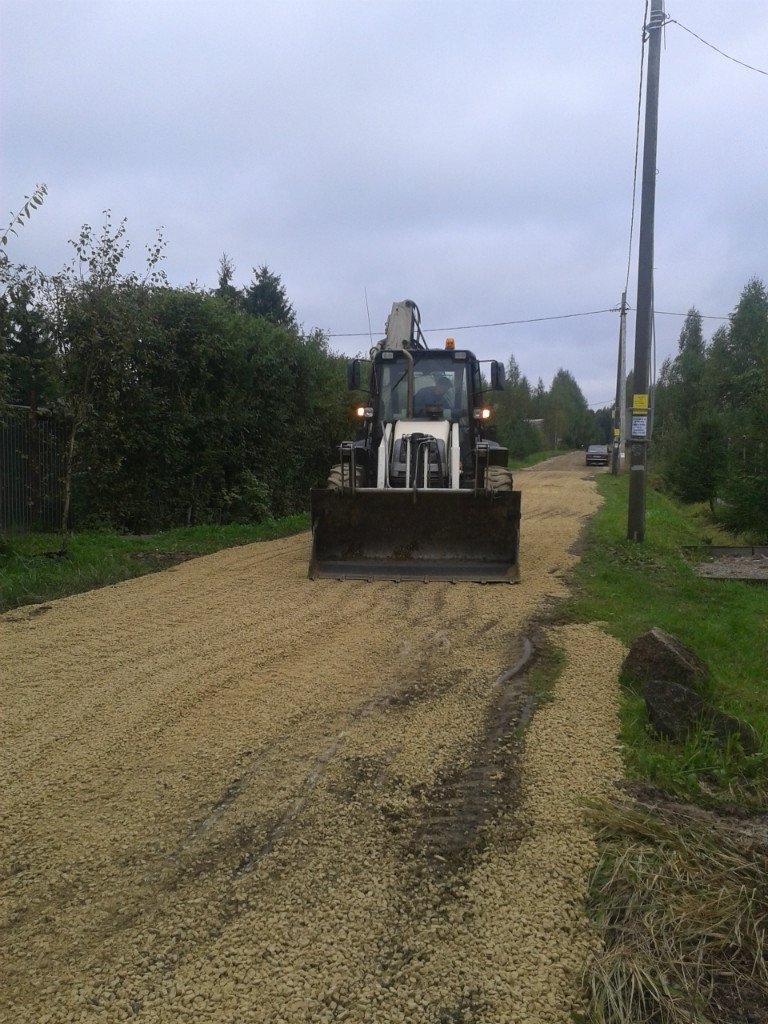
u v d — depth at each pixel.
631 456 12.06
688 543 13.73
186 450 13.84
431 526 8.84
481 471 9.14
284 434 16.64
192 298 13.42
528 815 3.55
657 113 11.47
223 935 2.74
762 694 5.13
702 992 2.49
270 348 15.45
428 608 7.35
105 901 2.92
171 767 3.98
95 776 3.88
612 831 3.39
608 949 2.69
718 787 3.87
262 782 3.83
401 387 10.79
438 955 2.66
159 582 8.62
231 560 10.28
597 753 4.20
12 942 2.70
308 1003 2.44
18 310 9.62
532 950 2.69
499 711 4.77
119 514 12.95
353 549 8.94
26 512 12.26
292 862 3.17
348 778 3.88
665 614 7.11
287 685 5.18
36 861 3.16
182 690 5.04
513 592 8.10
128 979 2.53
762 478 16.34
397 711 4.75
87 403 10.51
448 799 3.69
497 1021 2.39
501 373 10.20
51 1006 2.42
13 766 3.97
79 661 5.64
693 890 2.98
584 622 6.91
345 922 2.82
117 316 10.14
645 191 11.65
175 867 3.13
